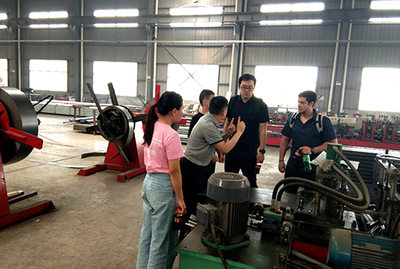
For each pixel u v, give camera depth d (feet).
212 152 6.19
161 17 31.14
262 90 31.55
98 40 35.12
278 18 27.66
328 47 28.63
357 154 9.45
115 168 13.04
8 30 38.06
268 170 15.24
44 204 8.32
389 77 27.84
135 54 34.86
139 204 9.32
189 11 32.07
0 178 7.27
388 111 28.17
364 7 27.35
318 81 29.60
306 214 4.56
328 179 4.71
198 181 6.18
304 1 28.81
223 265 3.88
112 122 10.63
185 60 33.14
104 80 36.65
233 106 7.98
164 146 4.33
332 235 4.08
